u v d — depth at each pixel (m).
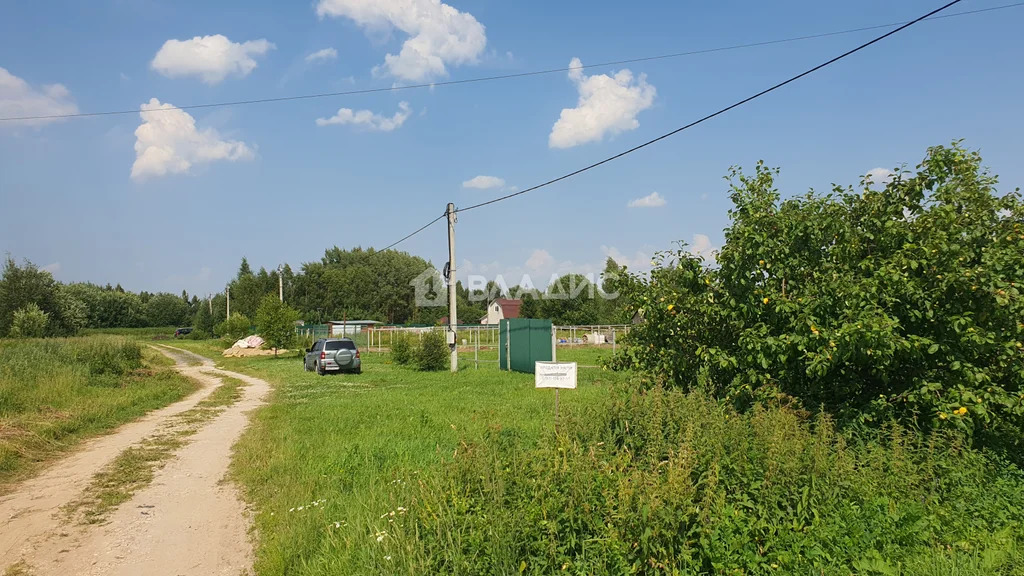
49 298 45.09
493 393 17.11
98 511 7.15
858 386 7.21
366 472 8.02
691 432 5.32
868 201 7.59
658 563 4.02
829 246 7.62
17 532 6.44
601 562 4.13
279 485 7.89
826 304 6.87
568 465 4.89
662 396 6.62
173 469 9.28
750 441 5.64
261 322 44.66
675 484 4.23
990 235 6.99
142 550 5.93
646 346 8.73
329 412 14.19
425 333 28.56
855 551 4.53
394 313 96.19
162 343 76.19
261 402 18.08
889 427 6.62
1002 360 6.50
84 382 18.02
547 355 23.64
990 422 6.61
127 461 9.71
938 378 6.72
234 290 93.12
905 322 6.86
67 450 10.77
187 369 34.81
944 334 6.61
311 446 10.08
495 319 84.50
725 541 4.38
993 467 6.05
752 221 7.80
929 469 5.56
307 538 5.76
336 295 92.19
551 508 4.46
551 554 4.21
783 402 7.16
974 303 6.50
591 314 53.22
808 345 6.91
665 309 8.23
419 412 13.19
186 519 6.85
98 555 5.81
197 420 14.39
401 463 8.23
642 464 5.43
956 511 5.27
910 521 4.87
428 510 5.00
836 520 4.73
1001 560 4.54
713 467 4.80
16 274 43.81
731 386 7.55
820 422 6.20
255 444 10.62
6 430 10.95
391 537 4.99
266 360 40.50
